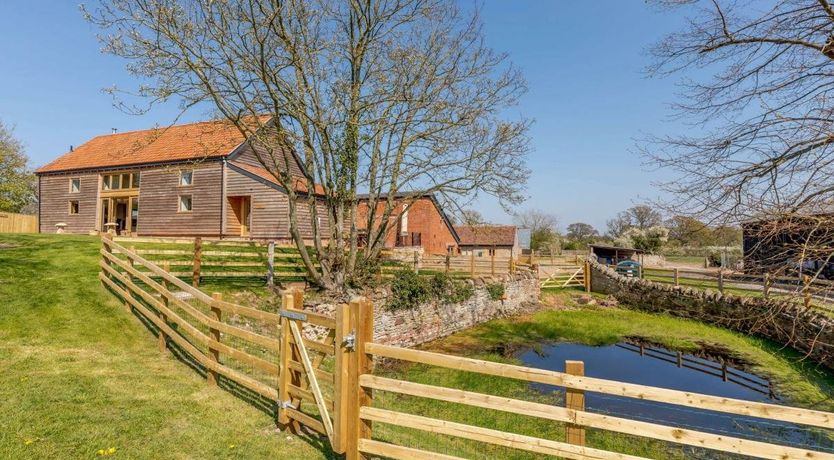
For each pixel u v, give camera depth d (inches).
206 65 418.3
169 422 194.4
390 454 152.0
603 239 2486.5
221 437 185.5
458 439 241.9
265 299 459.5
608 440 273.6
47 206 1045.8
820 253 272.1
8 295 346.3
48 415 188.5
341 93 491.5
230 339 333.7
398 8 502.6
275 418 208.5
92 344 291.3
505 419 289.7
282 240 808.3
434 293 586.6
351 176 526.0
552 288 983.6
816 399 358.0
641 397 121.6
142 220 923.4
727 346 538.9
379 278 571.8
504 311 745.6
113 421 189.8
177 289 432.8
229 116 441.1
